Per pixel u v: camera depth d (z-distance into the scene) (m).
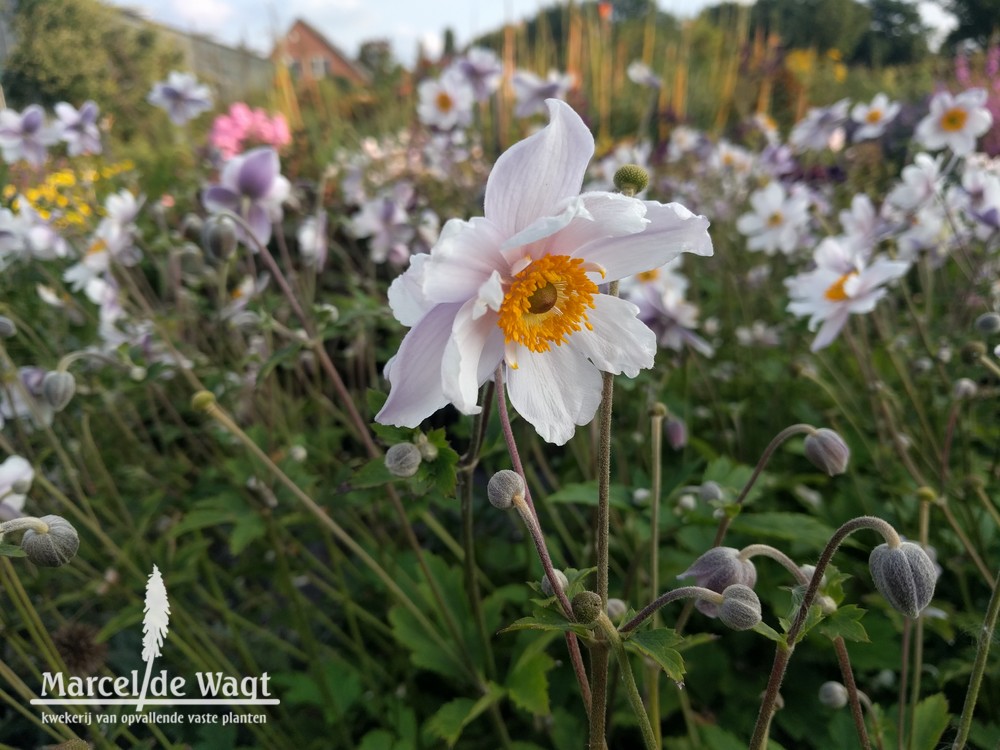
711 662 3.01
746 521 2.60
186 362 3.40
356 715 3.08
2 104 4.87
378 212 4.67
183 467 3.90
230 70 14.92
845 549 3.42
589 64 14.15
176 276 3.93
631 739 2.90
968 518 3.03
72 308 4.30
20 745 3.05
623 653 1.42
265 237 3.58
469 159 7.70
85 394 3.69
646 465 3.46
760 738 1.52
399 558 3.43
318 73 21.47
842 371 4.75
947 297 4.46
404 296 1.47
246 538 2.89
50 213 4.59
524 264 1.46
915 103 11.31
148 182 8.27
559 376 1.54
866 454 3.73
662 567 3.09
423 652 2.77
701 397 4.63
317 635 3.69
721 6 19.34
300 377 3.89
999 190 3.47
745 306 5.24
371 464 2.03
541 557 1.44
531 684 2.53
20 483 2.36
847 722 2.50
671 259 1.51
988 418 3.94
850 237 3.58
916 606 1.39
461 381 1.35
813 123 5.62
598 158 9.04
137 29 10.10
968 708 1.56
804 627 1.44
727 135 11.01
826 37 30.69
